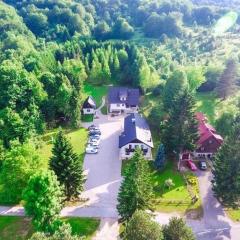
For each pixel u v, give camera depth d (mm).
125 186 56656
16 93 85625
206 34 191875
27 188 56500
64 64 124062
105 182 71938
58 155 61719
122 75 127625
